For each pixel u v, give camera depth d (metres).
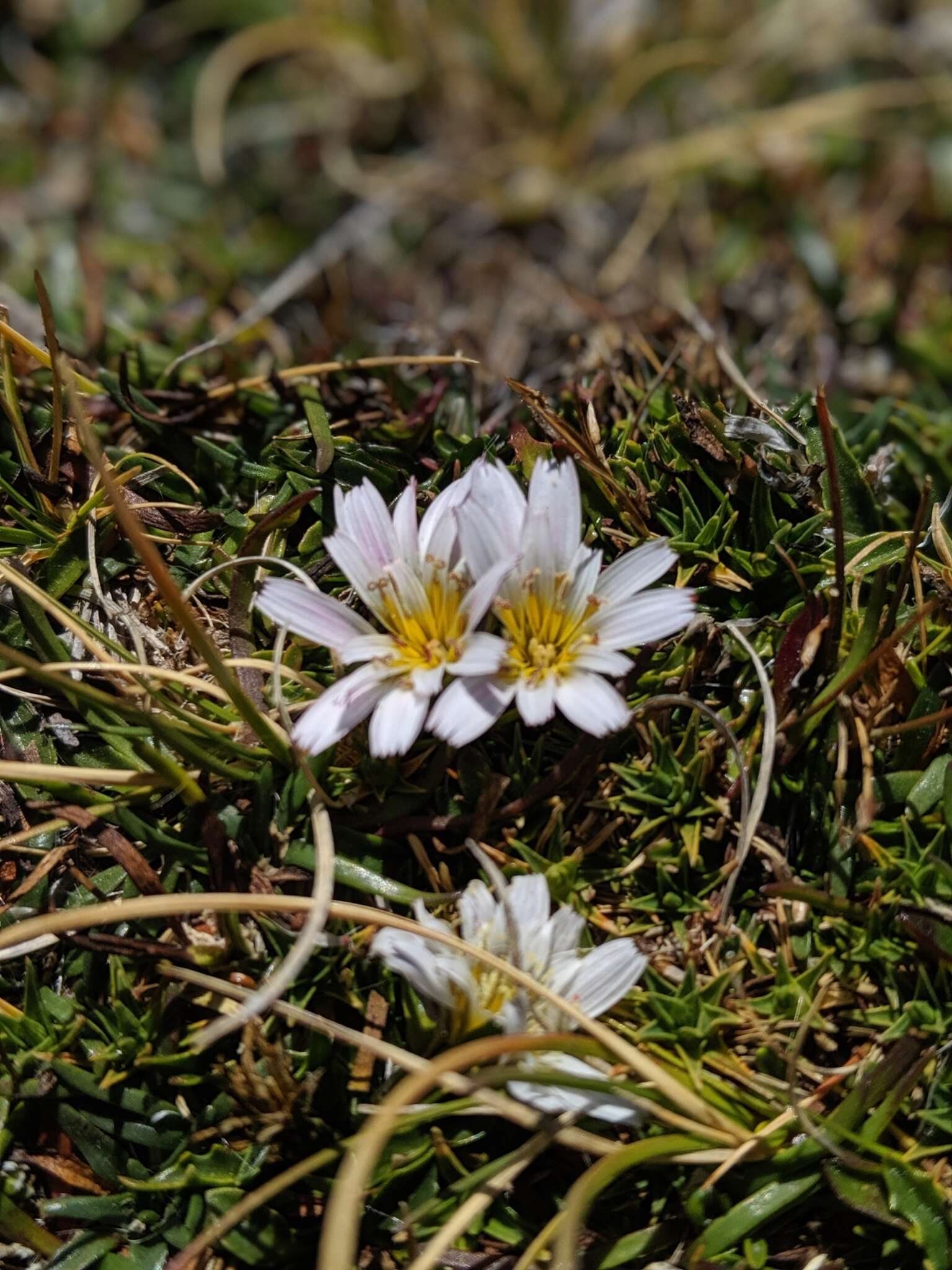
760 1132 0.25
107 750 0.27
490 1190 0.25
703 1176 0.25
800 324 0.32
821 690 0.26
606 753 0.26
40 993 0.26
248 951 0.26
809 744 0.26
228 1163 0.25
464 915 0.25
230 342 0.30
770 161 0.34
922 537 0.28
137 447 0.29
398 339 0.31
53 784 0.26
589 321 0.32
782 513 0.28
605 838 0.26
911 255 0.33
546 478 0.26
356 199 0.36
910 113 0.35
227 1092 0.25
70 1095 0.26
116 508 0.25
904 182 0.34
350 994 0.26
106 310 0.31
